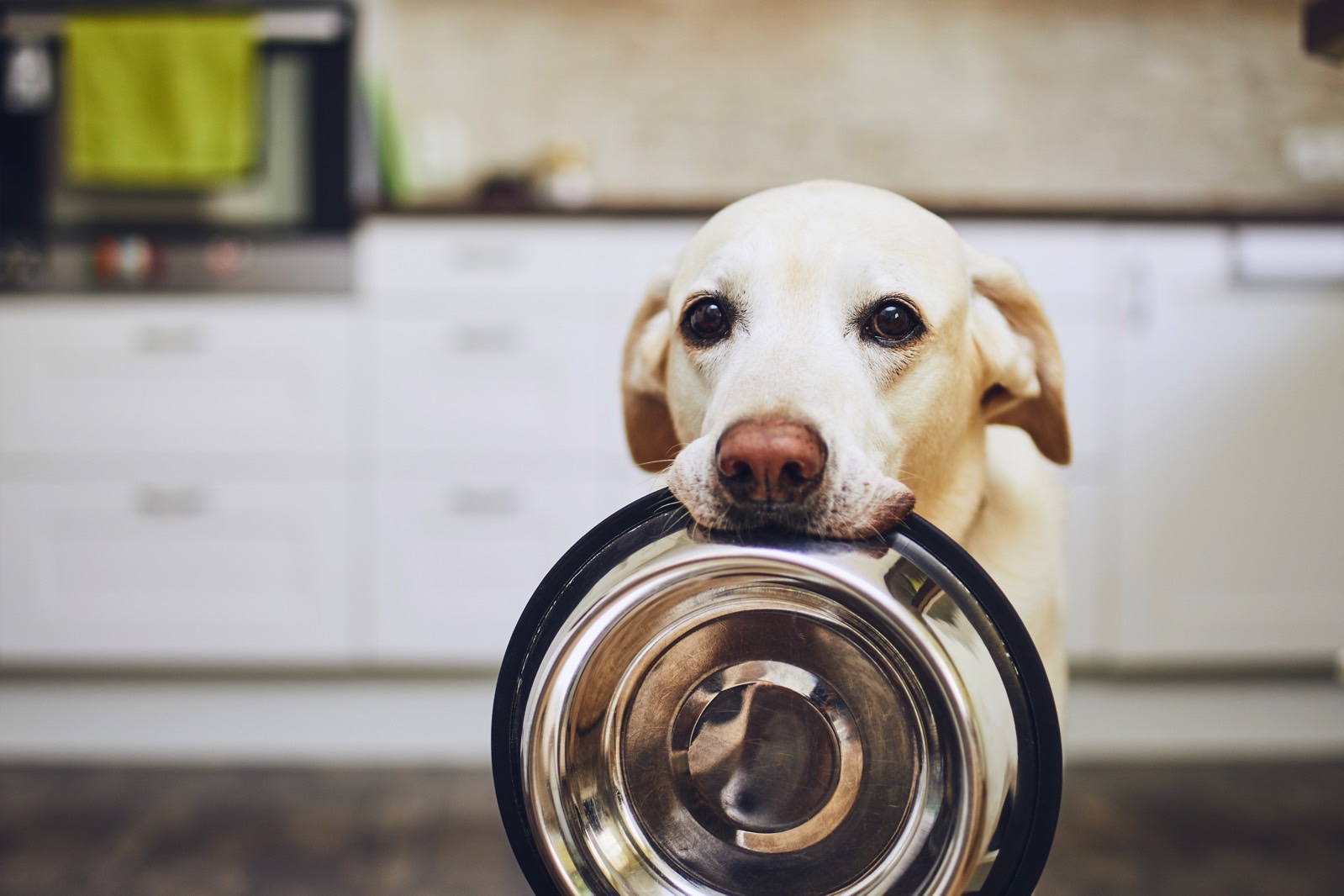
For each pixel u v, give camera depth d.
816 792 0.47
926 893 0.44
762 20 2.68
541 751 0.45
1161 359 1.89
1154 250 1.88
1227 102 2.66
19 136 2.10
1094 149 2.68
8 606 1.97
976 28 2.68
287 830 1.52
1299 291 1.88
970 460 0.65
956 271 0.61
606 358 1.98
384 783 1.75
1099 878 1.32
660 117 2.68
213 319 1.99
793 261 0.58
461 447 1.98
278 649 1.98
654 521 0.49
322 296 1.98
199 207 2.11
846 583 0.44
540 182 2.50
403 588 1.98
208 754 1.97
